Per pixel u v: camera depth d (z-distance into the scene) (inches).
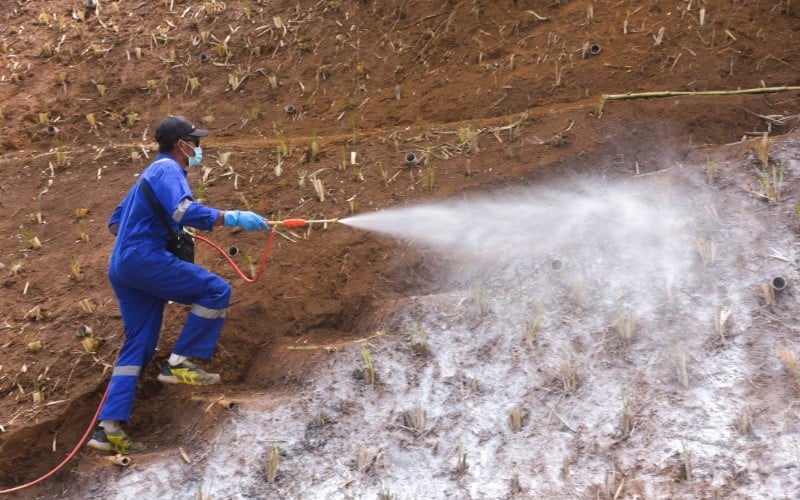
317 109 323.3
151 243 195.9
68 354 223.8
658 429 185.0
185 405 209.2
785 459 173.5
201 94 341.4
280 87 337.7
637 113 269.9
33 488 194.2
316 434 198.1
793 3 303.3
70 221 275.3
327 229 252.5
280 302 232.1
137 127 329.7
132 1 392.5
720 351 196.4
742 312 202.7
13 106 344.8
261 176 278.2
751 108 265.4
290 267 241.9
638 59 298.4
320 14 362.6
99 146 318.7
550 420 192.4
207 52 358.9
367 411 201.2
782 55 287.4
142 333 199.9
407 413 198.2
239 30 365.1
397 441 194.2
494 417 195.6
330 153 285.0
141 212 196.5
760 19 302.2
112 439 196.7
